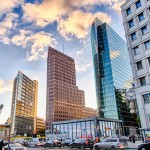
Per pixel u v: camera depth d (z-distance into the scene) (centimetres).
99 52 11612
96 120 6222
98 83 11075
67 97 19188
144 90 3528
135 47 3988
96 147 2861
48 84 19000
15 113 14975
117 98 10119
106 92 10488
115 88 10306
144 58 3712
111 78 10500
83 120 6588
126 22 4297
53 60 19775
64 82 19575
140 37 3900
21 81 16700
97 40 11925
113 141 2686
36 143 4562
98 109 10712
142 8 4019
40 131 17462
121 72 11694
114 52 11694
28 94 17688
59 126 7381
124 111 10250
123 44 13575
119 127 7144
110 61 10881
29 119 17012
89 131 6300
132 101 10744
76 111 19550
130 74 13062
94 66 12119
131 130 9338
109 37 11756
